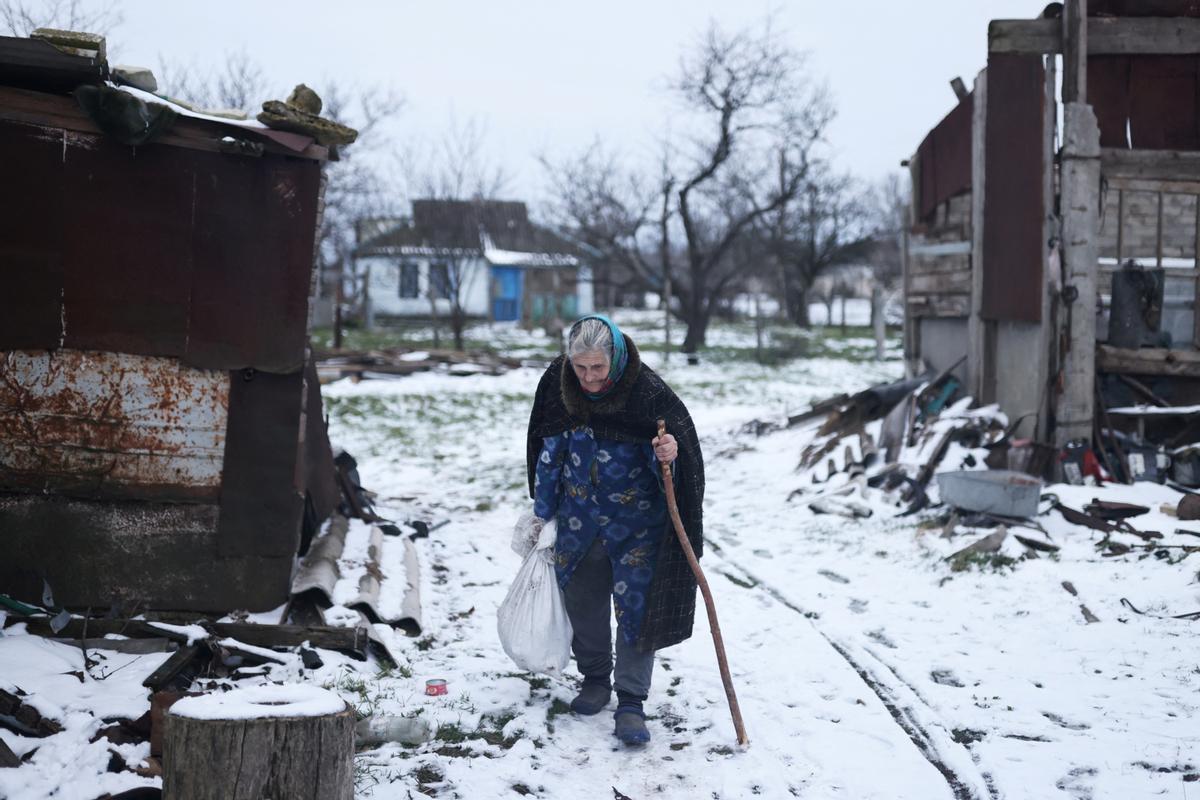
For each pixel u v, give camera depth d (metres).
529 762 3.62
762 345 31.03
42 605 4.55
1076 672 4.47
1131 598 5.33
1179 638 4.76
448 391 18.61
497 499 9.18
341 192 26.59
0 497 4.59
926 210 11.21
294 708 2.75
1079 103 7.61
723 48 27.23
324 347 25.36
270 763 2.68
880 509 7.71
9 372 4.56
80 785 3.16
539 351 29.83
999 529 6.55
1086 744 3.72
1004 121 8.56
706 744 3.83
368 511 7.11
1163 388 8.00
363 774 3.45
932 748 3.81
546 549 3.99
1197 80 7.87
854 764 3.65
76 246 4.55
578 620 4.04
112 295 4.59
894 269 53.50
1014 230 8.48
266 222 4.68
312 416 5.99
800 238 38.75
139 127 4.41
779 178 32.44
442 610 5.52
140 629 4.39
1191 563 5.65
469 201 30.50
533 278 44.56
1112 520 6.68
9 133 4.45
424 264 40.66
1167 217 9.01
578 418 3.78
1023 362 8.55
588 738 3.88
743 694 4.35
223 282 4.67
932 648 4.89
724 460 10.55
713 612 3.78
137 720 3.57
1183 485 7.30
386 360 21.41
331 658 4.52
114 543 4.66
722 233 34.78
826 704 4.21
